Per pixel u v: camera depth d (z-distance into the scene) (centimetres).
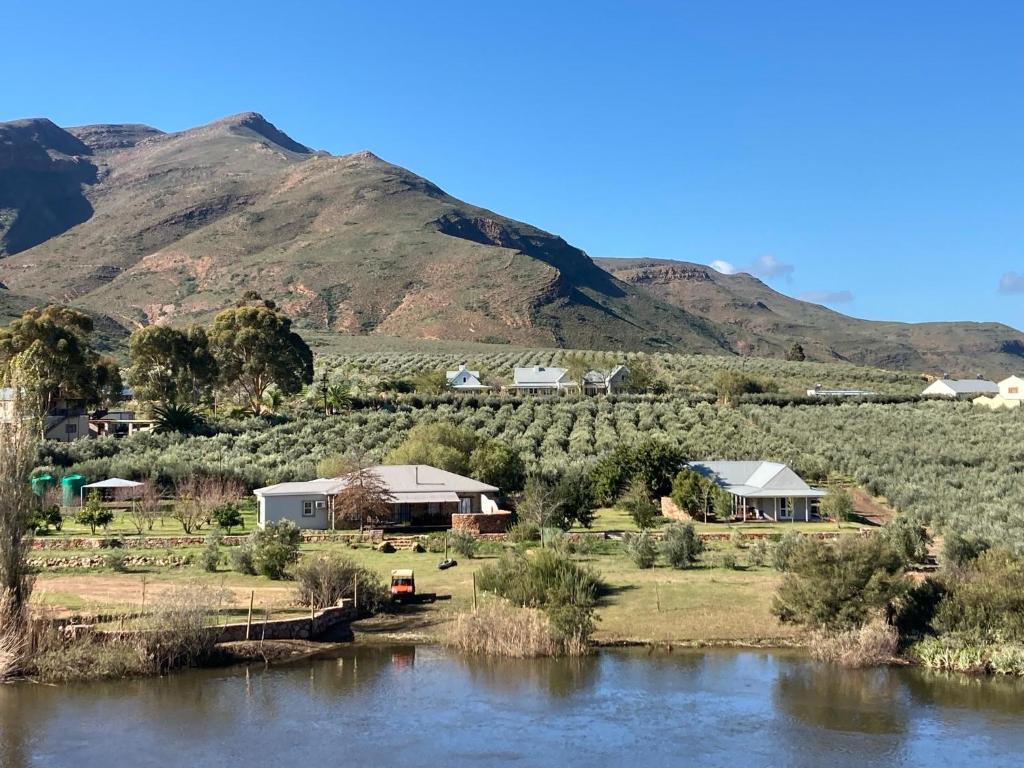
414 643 4194
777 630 4350
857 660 3947
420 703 3472
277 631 4091
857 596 4178
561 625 4116
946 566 4794
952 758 3027
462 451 7888
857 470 8181
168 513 6869
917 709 3456
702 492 7081
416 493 6675
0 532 3656
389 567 5344
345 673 3791
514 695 3566
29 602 3916
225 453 8719
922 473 7956
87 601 4219
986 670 3884
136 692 3534
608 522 7000
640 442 8212
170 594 4144
